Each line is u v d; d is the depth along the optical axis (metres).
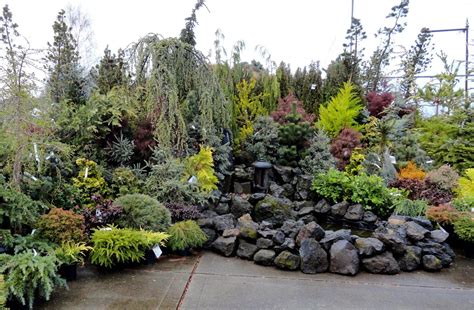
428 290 2.97
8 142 2.96
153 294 2.78
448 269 3.44
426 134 7.21
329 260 3.31
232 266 3.39
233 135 6.54
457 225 3.80
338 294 2.85
